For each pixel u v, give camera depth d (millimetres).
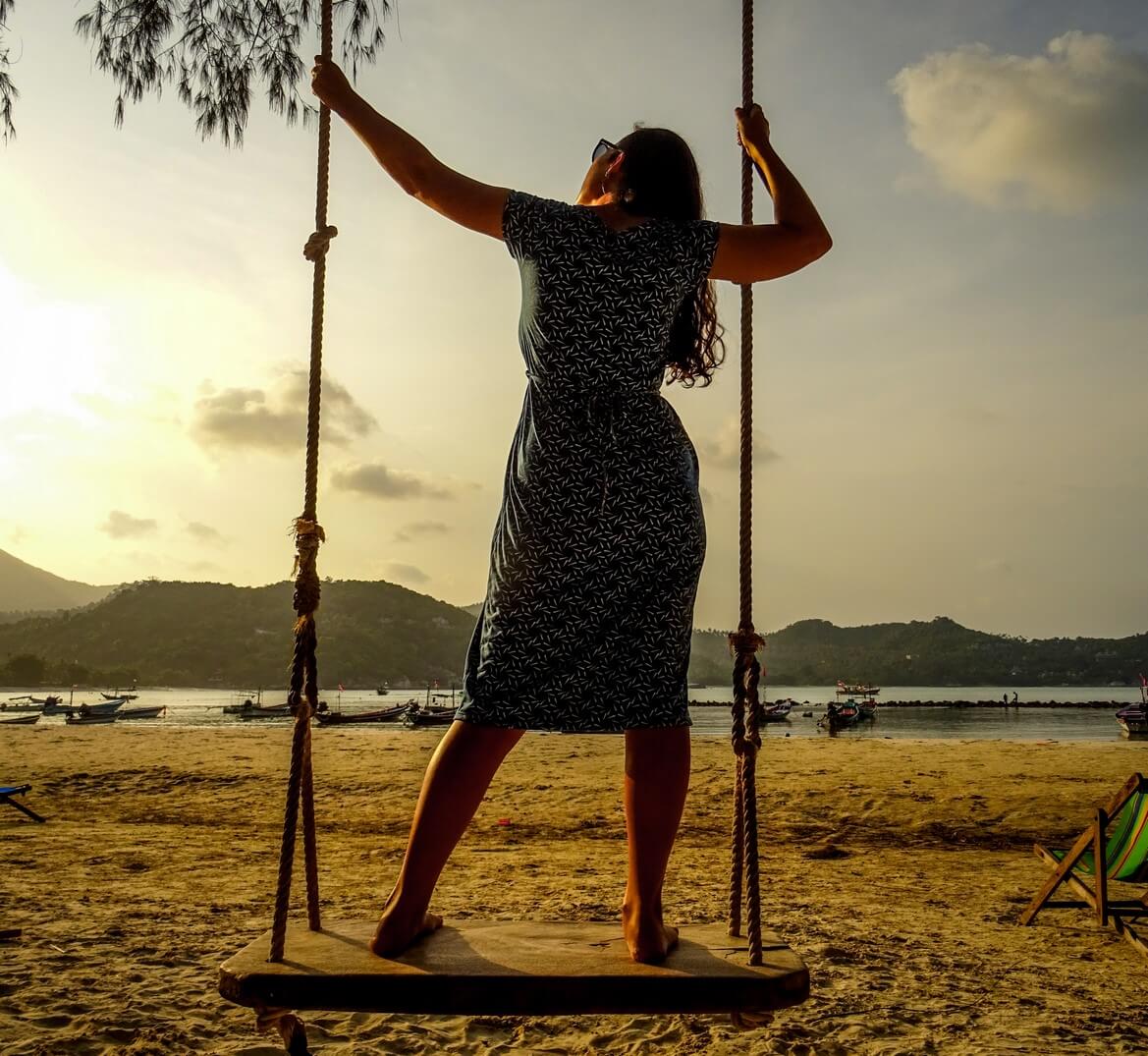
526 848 8578
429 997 1951
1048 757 14820
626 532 2229
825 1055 3496
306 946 2211
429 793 2205
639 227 2314
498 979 1956
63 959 4465
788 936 5262
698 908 5906
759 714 2363
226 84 6184
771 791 11523
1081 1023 3898
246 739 19203
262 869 7277
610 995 1948
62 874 6867
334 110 2404
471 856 8031
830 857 8320
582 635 2221
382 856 8031
